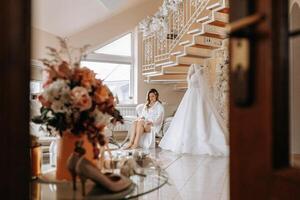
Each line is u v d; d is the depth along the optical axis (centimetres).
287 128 70
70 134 155
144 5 875
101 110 161
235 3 74
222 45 668
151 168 196
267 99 67
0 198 63
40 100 155
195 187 341
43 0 517
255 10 70
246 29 68
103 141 164
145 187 160
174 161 485
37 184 150
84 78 157
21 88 66
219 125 567
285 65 69
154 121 653
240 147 73
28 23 68
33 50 74
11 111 65
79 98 150
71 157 138
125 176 159
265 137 68
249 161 71
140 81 860
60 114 153
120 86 861
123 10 822
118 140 737
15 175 65
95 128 158
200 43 668
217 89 689
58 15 600
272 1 67
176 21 767
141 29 849
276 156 67
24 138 67
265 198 68
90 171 133
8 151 64
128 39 869
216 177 385
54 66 156
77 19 683
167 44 772
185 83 850
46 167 203
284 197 67
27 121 67
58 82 151
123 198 133
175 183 355
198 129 567
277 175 67
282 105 68
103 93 161
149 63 838
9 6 65
